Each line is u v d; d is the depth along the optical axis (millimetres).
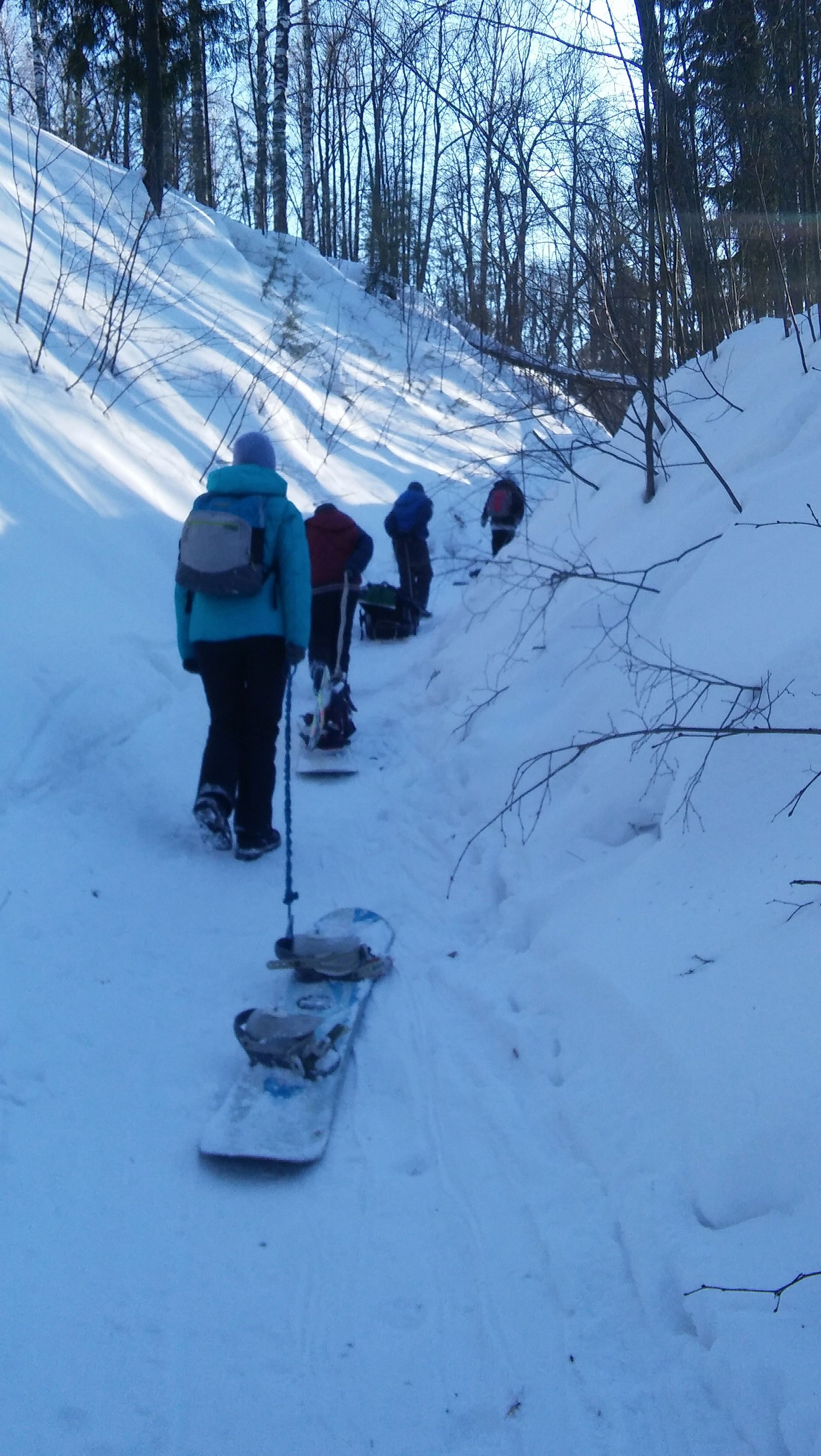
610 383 6051
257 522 4645
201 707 6195
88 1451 1896
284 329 14781
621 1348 2102
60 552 6410
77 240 12242
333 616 6797
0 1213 2422
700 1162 2373
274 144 21922
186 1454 1912
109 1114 2867
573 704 4891
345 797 5637
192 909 4168
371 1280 2344
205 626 4691
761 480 4746
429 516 9812
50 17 15367
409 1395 2045
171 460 9094
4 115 14641
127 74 15477
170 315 12422
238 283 15594
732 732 2961
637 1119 2619
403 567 9758
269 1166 2734
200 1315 2234
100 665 5516
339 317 18297
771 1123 2295
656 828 3748
